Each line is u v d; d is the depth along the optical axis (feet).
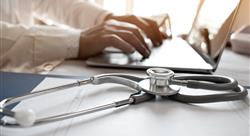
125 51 1.86
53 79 1.23
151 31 2.41
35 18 3.35
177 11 3.89
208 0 2.37
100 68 1.62
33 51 1.87
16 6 3.03
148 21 2.49
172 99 1.01
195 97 0.98
